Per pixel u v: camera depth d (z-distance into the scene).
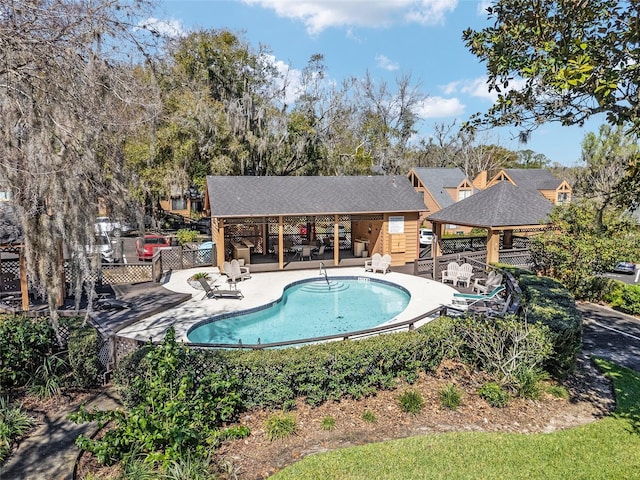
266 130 29.84
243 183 19.52
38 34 6.98
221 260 18.20
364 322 12.39
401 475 5.06
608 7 5.31
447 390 7.07
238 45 30.69
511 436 5.90
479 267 16.89
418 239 20.38
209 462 5.26
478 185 44.19
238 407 6.56
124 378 6.65
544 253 14.41
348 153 36.34
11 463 5.45
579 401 7.07
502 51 5.80
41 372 7.43
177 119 24.17
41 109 6.95
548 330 7.60
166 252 18.56
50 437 6.04
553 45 5.11
